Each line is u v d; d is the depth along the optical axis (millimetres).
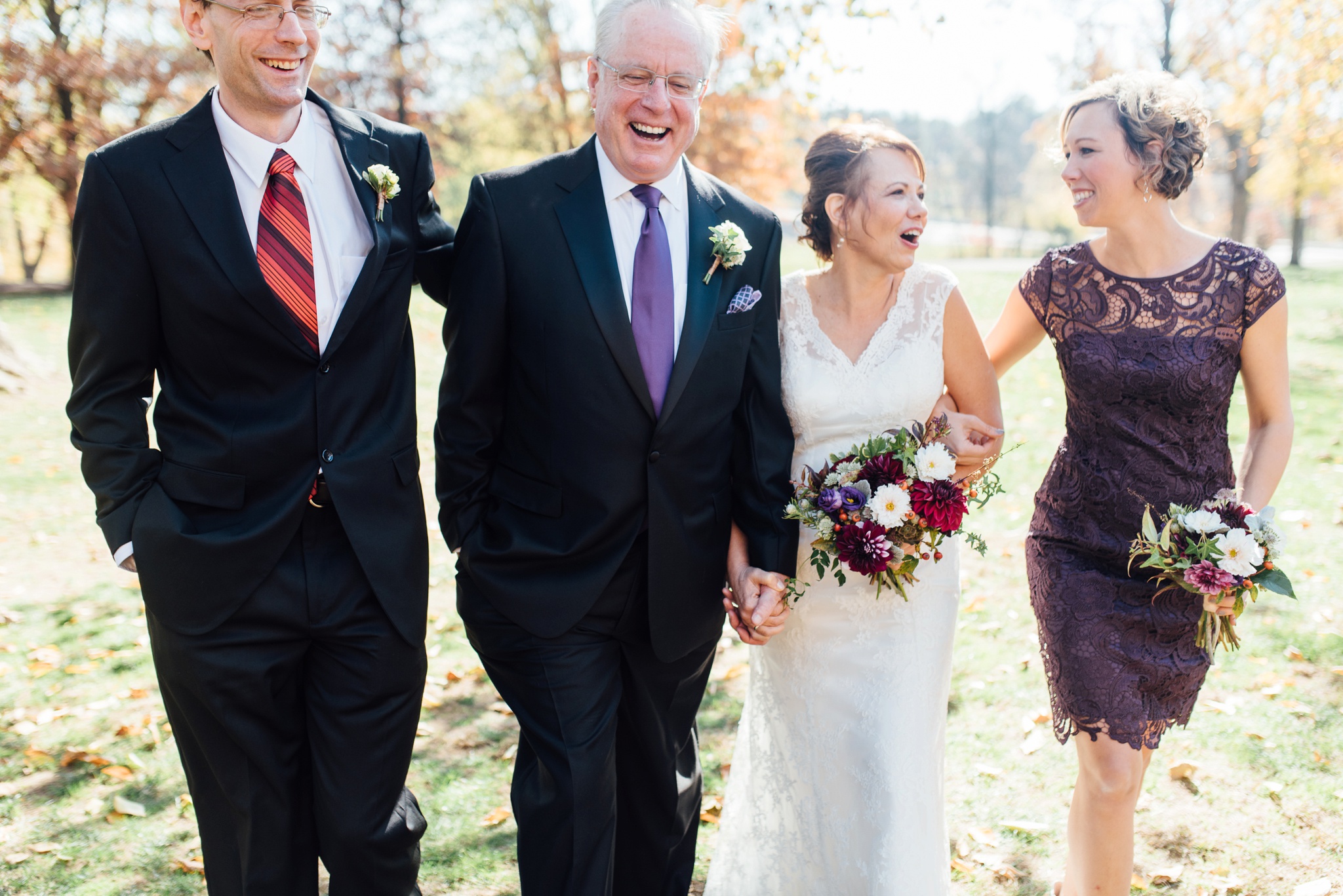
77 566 5461
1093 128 2410
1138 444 2496
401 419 2311
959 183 68688
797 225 2637
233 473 2148
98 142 22938
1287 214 43531
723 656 4406
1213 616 2348
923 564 2574
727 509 2520
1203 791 3186
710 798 3281
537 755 2346
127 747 3582
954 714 3750
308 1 2104
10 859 2936
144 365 2180
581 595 2328
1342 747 3418
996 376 2814
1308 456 7320
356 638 2270
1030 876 2826
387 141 2336
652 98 2207
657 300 2324
